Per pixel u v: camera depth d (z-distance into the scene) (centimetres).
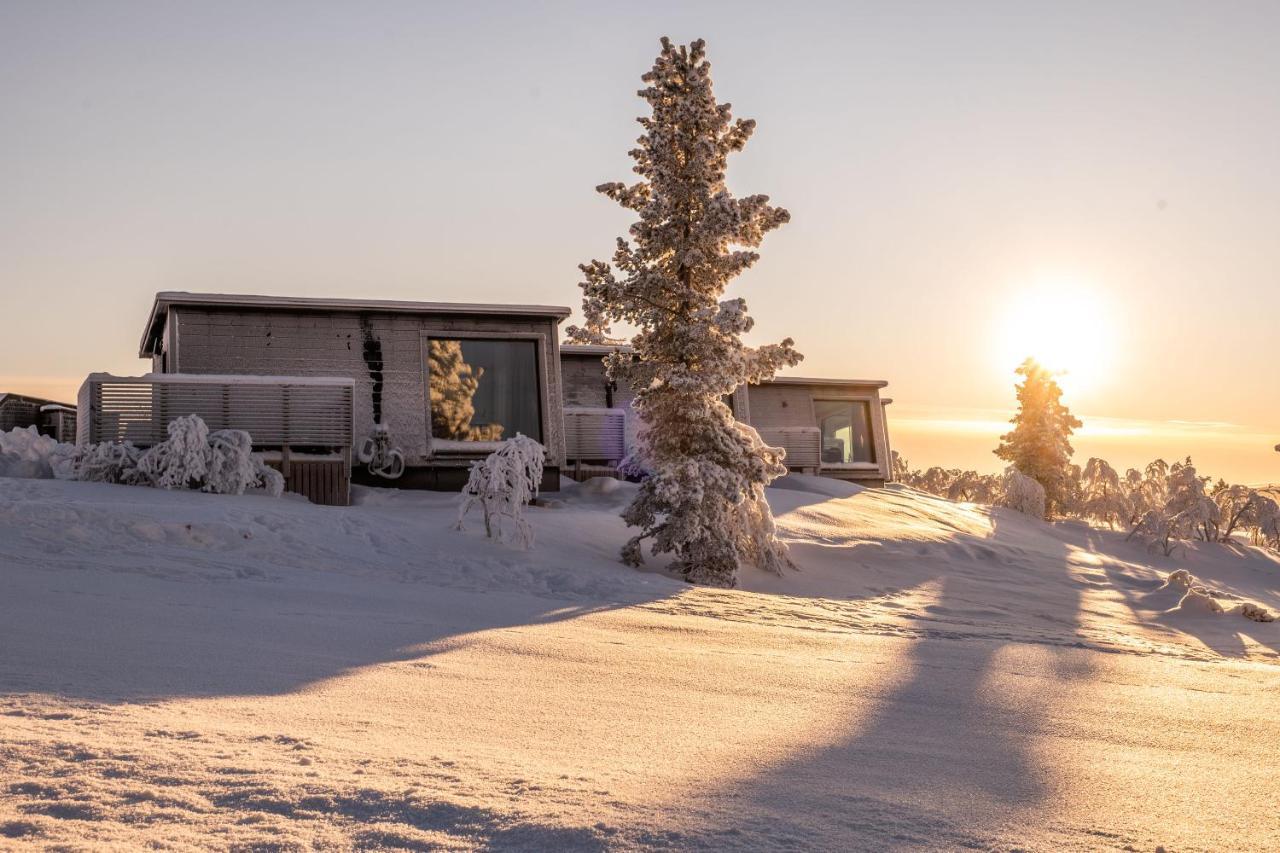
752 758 511
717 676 791
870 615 1451
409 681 676
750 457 1923
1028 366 4041
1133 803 466
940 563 2217
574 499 2494
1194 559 3041
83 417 2128
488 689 667
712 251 1953
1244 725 702
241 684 620
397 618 1011
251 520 1562
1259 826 439
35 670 604
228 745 442
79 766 388
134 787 368
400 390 2473
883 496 3228
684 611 1302
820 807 418
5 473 1958
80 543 1315
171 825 333
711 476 1834
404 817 358
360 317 2477
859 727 623
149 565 1227
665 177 1936
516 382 2572
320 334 2450
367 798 376
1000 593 1955
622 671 784
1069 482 3925
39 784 363
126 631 793
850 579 1981
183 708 524
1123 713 730
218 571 1242
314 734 486
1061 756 571
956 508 3322
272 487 2048
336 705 573
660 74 1953
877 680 819
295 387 2153
